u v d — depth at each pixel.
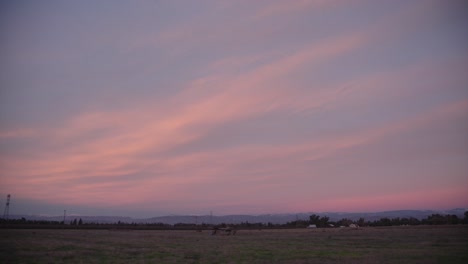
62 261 27.98
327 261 28.14
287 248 41.50
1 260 27.80
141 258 30.88
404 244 44.22
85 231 88.75
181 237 68.19
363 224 148.38
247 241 55.50
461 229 88.06
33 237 56.94
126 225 148.38
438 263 25.89
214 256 32.91
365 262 26.75
